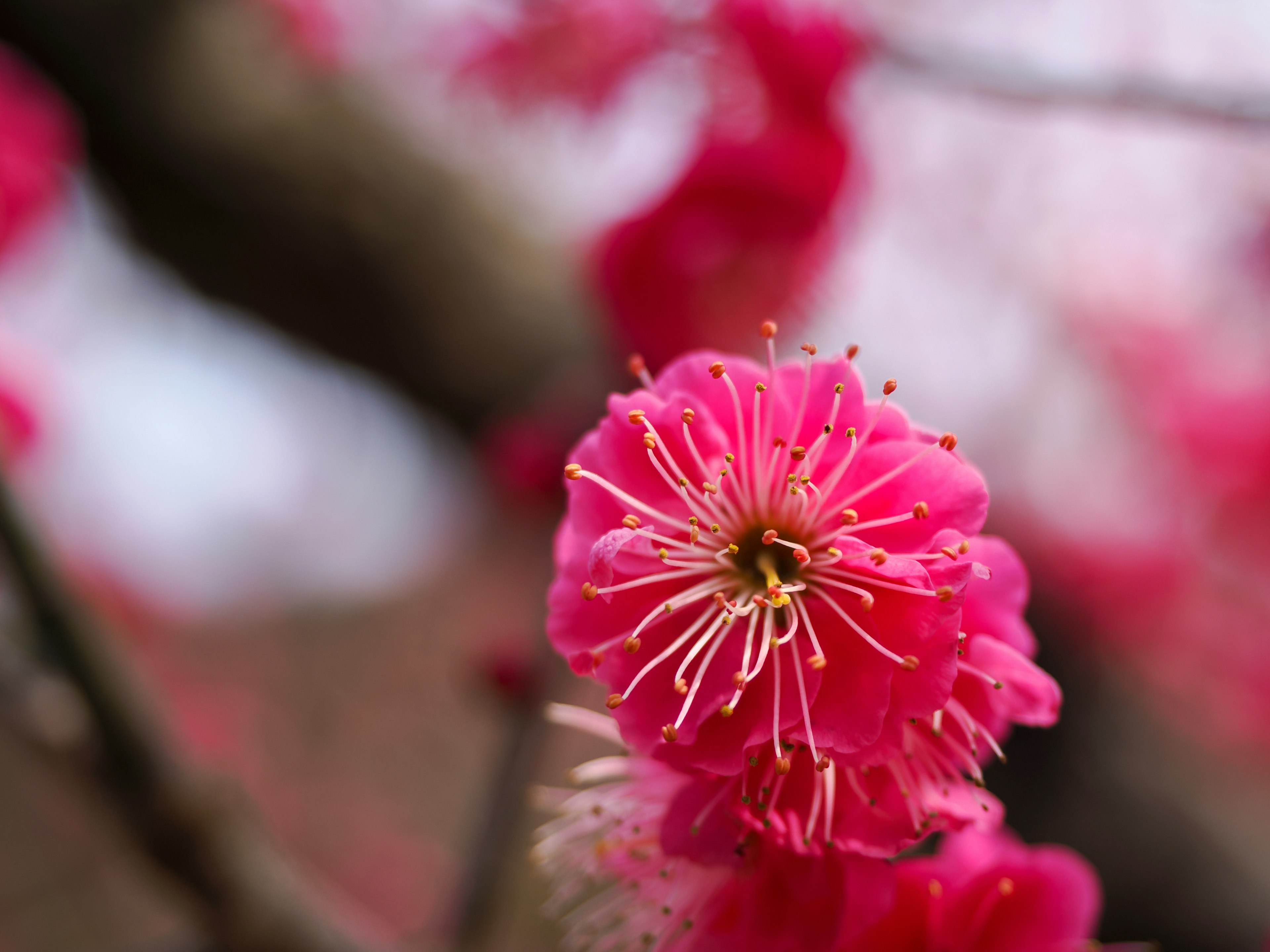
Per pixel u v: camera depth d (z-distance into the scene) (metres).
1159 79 0.26
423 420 0.58
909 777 0.21
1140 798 0.44
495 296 0.47
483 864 0.26
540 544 0.63
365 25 0.44
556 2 0.30
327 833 0.72
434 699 0.83
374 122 0.45
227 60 0.43
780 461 0.22
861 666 0.21
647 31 0.29
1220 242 0.51
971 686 0.22
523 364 0.47
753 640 0.22
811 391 0.22
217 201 0.43
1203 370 0.54
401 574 0.90
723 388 0.22
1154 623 0.51
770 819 0.21
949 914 0.22
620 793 0.22
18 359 0.33
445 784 0.77
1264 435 0.52
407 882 0.69
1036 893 0.22
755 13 0.27
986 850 0.23
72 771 0.25
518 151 0.34
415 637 0.86
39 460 0.33
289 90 0.44
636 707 0.21
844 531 0.22
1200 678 0.52
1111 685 0.47
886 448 0.22
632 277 0.28
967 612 0.22
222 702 0.75
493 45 0.31
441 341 0.46
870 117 0.30
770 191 0.27
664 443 0.22
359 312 0.46
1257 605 0.52
